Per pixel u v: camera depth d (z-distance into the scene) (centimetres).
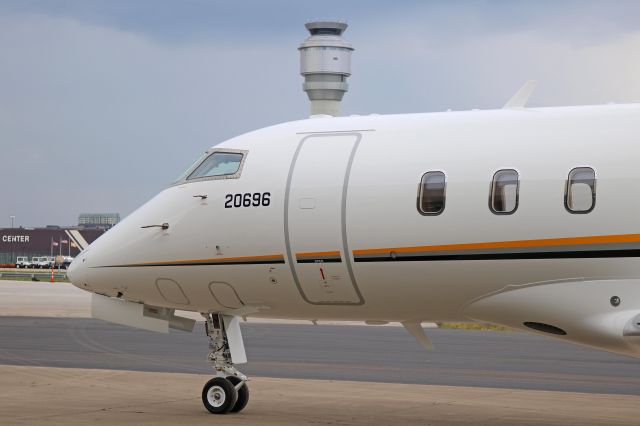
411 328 3456
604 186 2777
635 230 2742
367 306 3203
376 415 3450
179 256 3375
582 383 4478
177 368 5084
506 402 3791
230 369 3519
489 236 2894
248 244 3244
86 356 5662
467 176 2933
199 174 3412
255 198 3238
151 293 3488
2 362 5300
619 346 2850
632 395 4031
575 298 2845
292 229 3161
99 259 3522
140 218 3484
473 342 6825
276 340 6894
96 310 3650
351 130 3212
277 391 4103
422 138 3064
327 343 6656
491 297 2977
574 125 2900
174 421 3278
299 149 3241
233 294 3347
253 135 3391
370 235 3044
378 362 5406
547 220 2828
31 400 3806
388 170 3047
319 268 3142
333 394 4019
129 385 4281
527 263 2862
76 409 3562
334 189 3106
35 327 7944
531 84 3119
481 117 3050
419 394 4025
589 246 2789
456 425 3244
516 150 2911
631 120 2850
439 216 2950
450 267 2955
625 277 2772
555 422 3316
